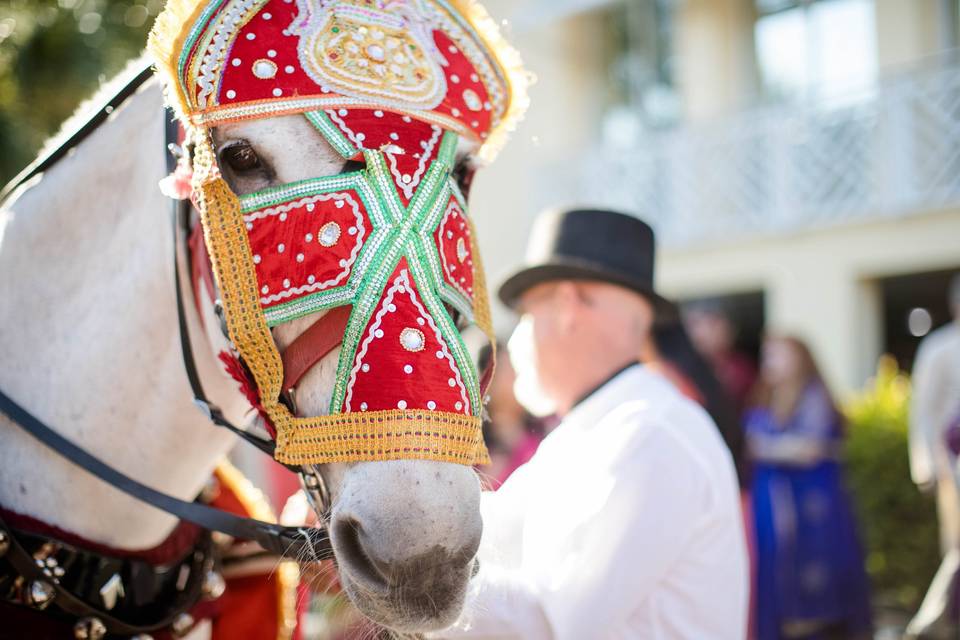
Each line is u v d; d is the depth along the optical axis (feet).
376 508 3.56
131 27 11.37
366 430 3.61
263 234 3.89
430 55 4.29
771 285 27.04
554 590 5.67
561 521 5.90
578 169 30.60
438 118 4.11
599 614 5.62
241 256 3.93
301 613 6.29
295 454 3.78
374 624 4.07
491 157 4.85
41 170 5.49
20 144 11.22
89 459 4.86
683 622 5.90
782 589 15.33
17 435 4.99
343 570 3.69
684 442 6.07
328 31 4.12
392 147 3.91
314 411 3.85
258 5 4.18
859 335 25.68
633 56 31.91
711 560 6.02
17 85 11.20
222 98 3.99
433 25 4.46
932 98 24.56
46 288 5.11
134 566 4.96
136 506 4.95
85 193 5.08
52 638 4.67
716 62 29.40
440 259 3.89
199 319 4.63
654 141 29.25
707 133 28.22
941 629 15.58
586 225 7.04
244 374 4.15
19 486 4.91
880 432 20.35
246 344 3.92
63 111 11.35
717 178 27.99
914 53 25.91
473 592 4.31
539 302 6.98
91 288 5.02
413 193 3.88
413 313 3.73
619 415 6.21
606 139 32.55
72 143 5.37
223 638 5.65
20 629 4.60
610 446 6.00
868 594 15.87
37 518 4.88
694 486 5.94
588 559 5.71
